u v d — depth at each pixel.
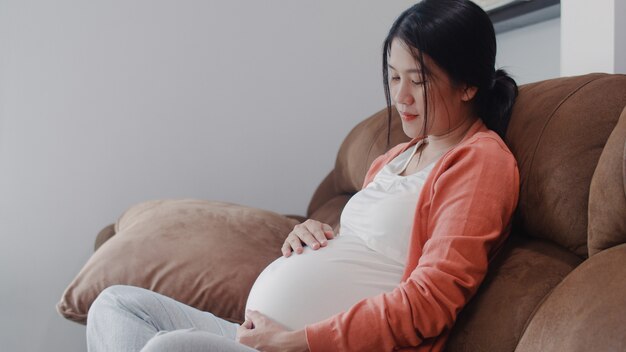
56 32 2.28
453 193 1.00
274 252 1.62
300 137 2.55
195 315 1.25
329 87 2.57
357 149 1.81
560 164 0.99
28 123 2.28
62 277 2.33
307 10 2.52
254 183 2.51
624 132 0.84
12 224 2.28
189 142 2.43
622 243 0.85
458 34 1.04
